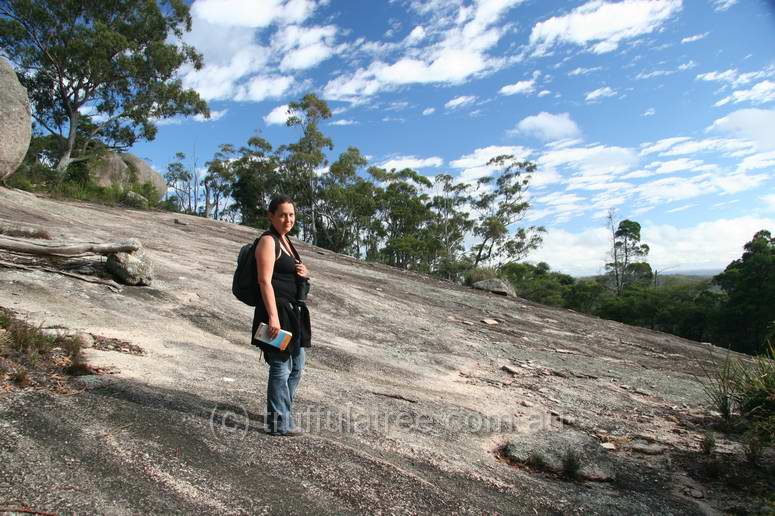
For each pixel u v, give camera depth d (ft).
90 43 80.12
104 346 15.24
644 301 133.59
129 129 96.68
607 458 13.12
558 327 38.75
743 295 103.65
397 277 50.55
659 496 11.40
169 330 18.98
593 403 19.21
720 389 19.76
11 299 17.70
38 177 62.95
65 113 89.35
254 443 10.44
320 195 149.28
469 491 10.19
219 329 20.74
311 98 140.77
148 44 88.12
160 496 8.04
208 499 8.18
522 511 9.75
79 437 9.39
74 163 89.97
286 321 10.57
